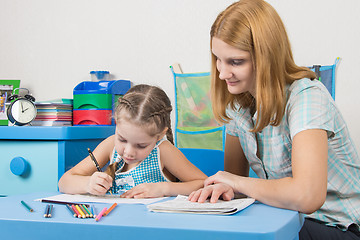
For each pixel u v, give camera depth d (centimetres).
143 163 127
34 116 177
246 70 96
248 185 89
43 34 225
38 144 151
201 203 82
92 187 100
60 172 148
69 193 106
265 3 98
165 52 205
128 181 124
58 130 148
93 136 163
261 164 116
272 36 94
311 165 86
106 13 215
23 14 226
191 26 201
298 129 92
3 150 155
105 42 216
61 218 68
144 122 105
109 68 215
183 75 198
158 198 95
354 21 174
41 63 225
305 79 101
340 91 177
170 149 128
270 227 60
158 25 206
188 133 196
